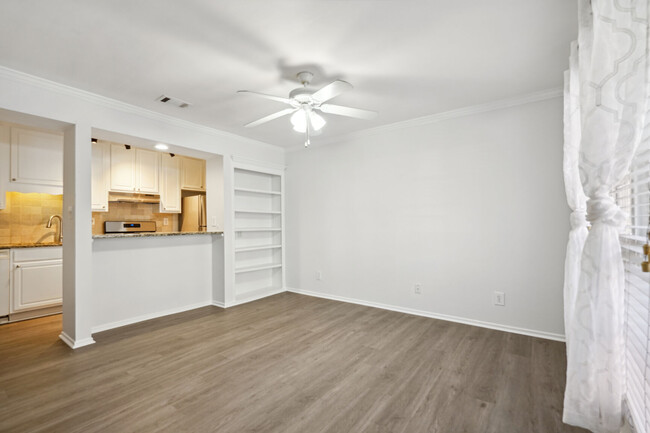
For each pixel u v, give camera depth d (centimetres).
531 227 302
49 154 389
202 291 418
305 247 477
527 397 197
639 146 117
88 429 169
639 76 105
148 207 531
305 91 249
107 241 329
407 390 207
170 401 195
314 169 466
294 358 255
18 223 402
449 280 347
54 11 177
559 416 179
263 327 329
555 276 289
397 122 379
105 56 227
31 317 370
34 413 182
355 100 312
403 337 299
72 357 258
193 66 242
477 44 215
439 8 179
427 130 362
